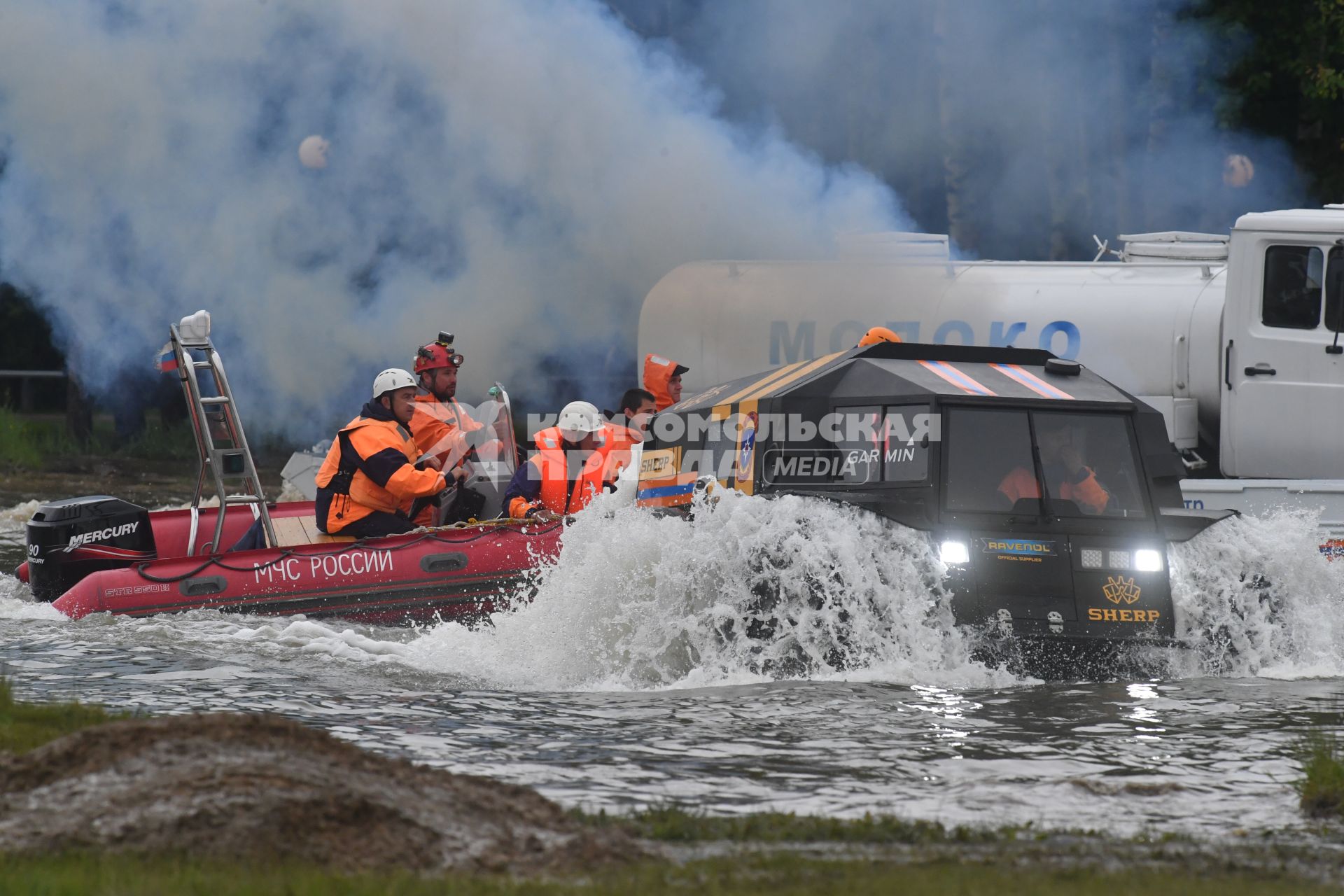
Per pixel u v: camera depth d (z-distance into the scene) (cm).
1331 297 4419
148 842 1644
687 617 3053
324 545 3862
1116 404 3234
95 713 2450
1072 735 2448
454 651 3347
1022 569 3052
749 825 1842
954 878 1594
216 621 3691
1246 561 3147
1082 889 1552
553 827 1781
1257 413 4528
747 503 3072
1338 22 7631
